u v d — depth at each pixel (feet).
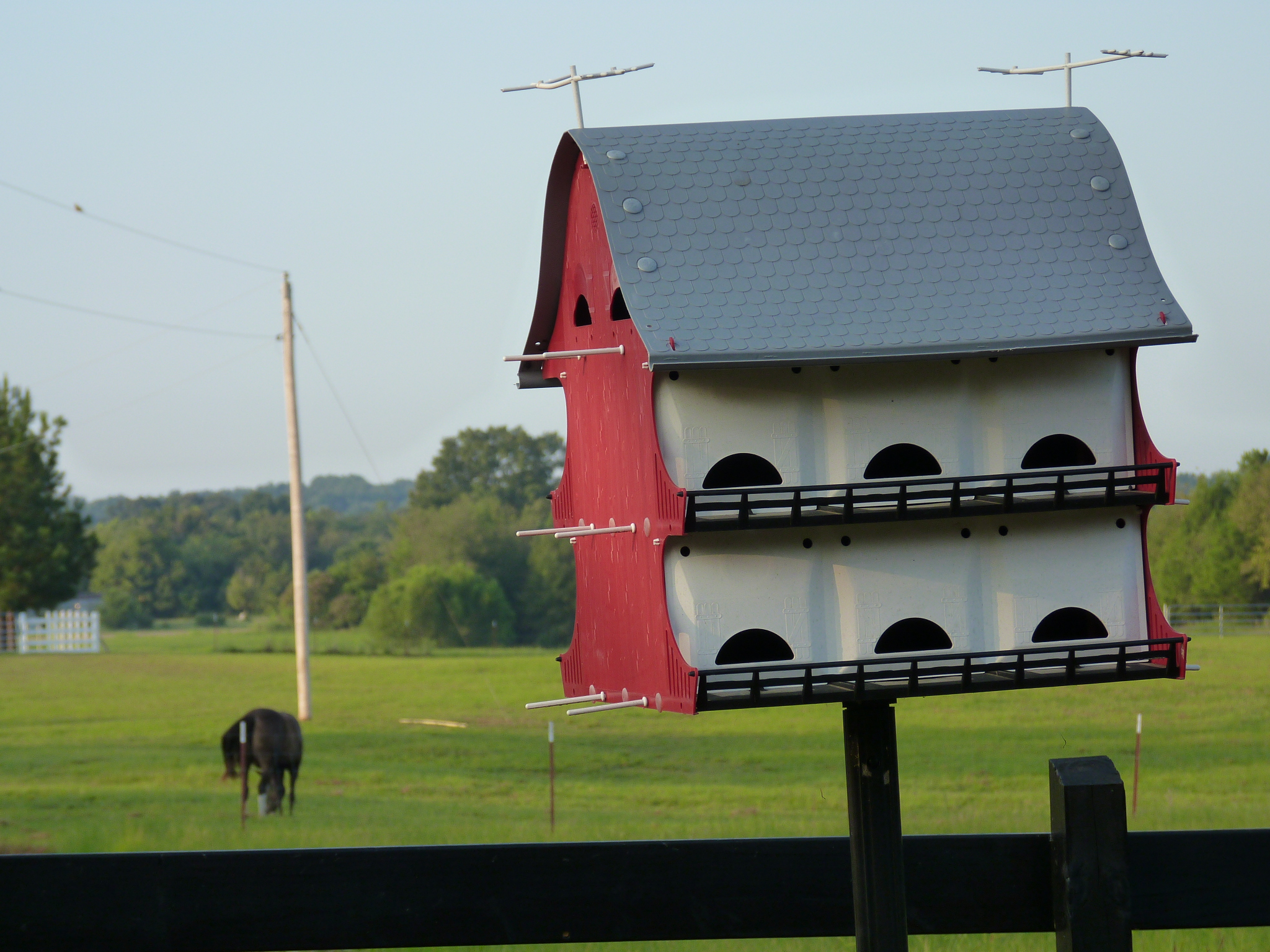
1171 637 56.13
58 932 42.27
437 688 475.72
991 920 43.42
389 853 43.06
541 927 43.42
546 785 258.37
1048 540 60.64
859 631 59.72
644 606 61.77
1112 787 40.70
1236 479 616.39
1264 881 42.04
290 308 359.87
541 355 67.72
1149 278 59.11
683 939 43.60
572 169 72.08
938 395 60.80
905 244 59.72
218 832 182.39
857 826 50.31
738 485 67.36
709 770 274.36
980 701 356.59
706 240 59.16
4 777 269.85
